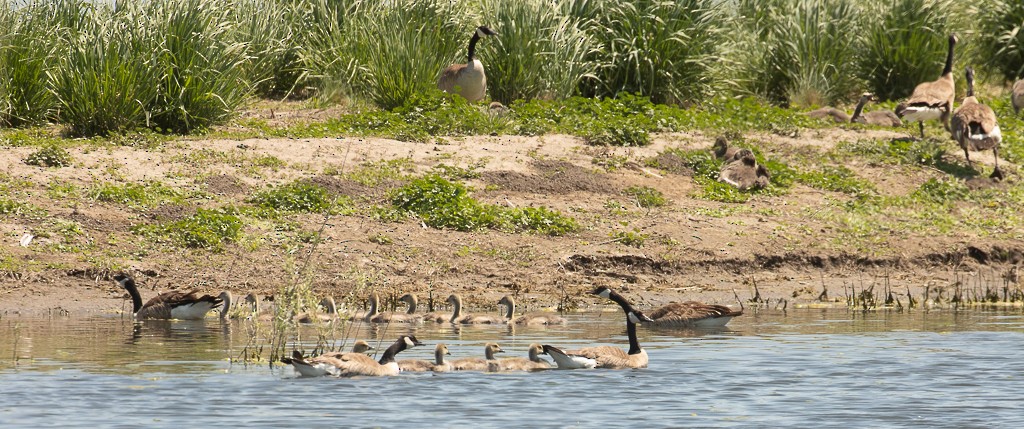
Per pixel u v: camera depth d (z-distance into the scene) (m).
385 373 11.63
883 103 26.89
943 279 19.30
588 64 25.83
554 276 18.03
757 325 15.24
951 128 22.84
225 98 22.33
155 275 16.77
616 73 26.00
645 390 10.91
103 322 14.66
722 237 19.69
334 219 18.75
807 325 15.23
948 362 12.32
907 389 10.95
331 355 11.49
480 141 22.41
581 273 18.28
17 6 21.75
